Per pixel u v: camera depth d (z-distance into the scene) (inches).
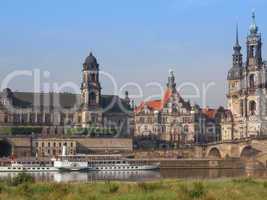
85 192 3260.3
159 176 7421.3
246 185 3673.7
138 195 3095.5
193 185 3464.6
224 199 3014.3
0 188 3351.4
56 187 3400.6
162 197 3038.9
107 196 3102.9
